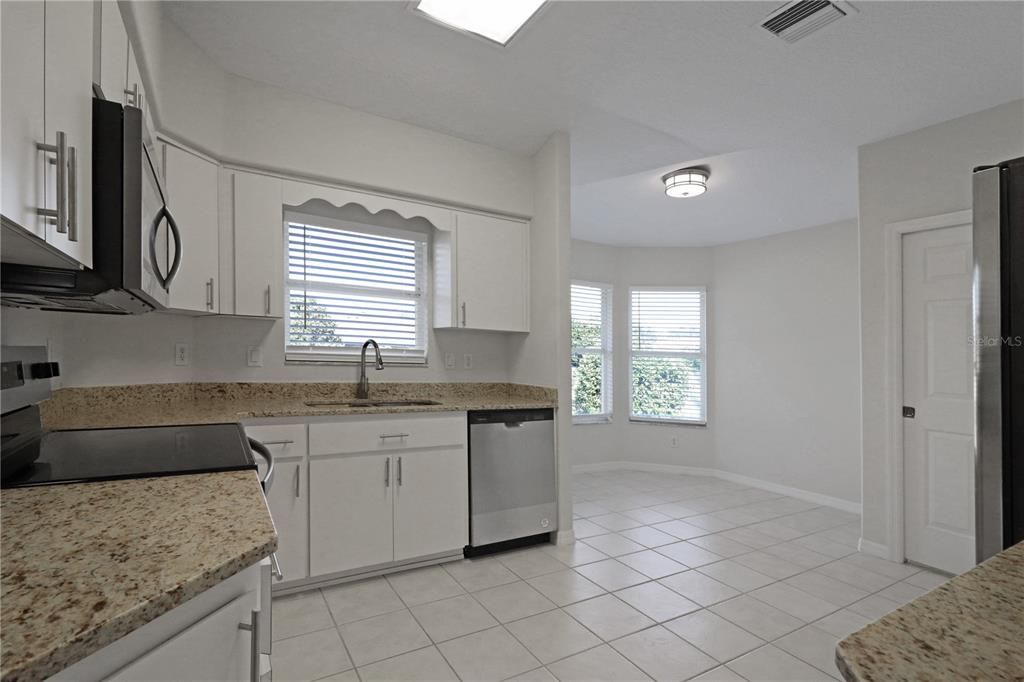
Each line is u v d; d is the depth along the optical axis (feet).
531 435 10.39
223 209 8.57
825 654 6.63
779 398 16.26
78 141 3.04
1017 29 6.89
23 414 3.88
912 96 8.61
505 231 11.50
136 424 6.23
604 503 14.10
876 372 10.28
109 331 7.86
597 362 18.78
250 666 2.74
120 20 4.72
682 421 18.52
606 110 9.71
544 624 7.28
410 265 11.47
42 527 2.68
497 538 9.91
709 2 6.70
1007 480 4.56
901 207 9.95
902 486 9.91
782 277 16.52
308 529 8.17
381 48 8.05
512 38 7.72
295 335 10.18
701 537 11.23
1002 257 4.59
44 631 1.69
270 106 8.95
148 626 2.07
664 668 6.28
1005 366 4.57
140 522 2.77
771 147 10.67
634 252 18.97
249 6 7.17
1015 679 1.39
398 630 7.07
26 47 2.31
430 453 9.27
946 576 9.18
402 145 10.19
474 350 12.12
